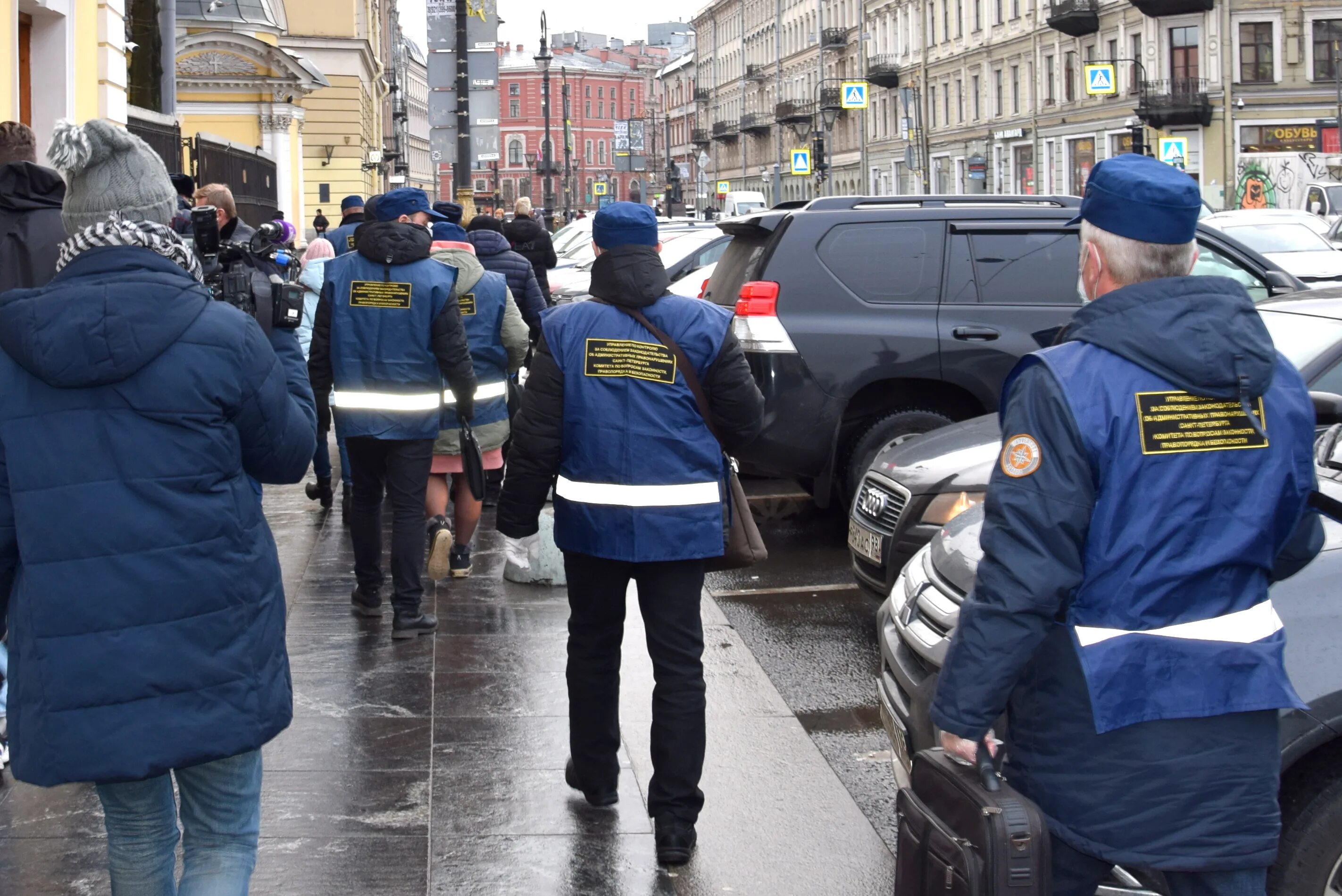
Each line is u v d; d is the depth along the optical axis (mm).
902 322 8242
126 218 2898
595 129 146875
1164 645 2510
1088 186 2672
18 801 4535
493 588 7340
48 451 2824
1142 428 2504
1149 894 3213
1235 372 2492
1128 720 2488
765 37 96500
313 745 5070
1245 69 45406
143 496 2834
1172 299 2535
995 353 8242
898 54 70562
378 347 6188
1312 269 20109
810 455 8258
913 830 2676
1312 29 44969
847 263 8328
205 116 36469
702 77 118062
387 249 6199
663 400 4160
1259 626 2568
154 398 2838
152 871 3053
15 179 4750
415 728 5254
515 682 5777
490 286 7391
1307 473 2609
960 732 2502
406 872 4094
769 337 8180
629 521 4152
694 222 20281
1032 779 2592
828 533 9055
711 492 4219
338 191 47938
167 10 16922
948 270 8352
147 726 2791
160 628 2824
